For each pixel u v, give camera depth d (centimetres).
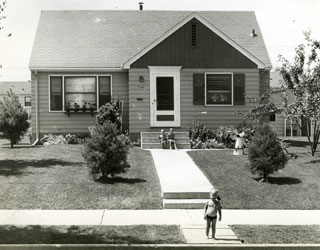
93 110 2469
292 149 2205
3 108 2227
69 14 2808
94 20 2781
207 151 2081
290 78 1970
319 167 1714
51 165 1703
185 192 1330
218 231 1047
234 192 1397
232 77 2361
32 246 922
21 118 2222
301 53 1950
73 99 2477
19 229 1053
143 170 1662
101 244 934
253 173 1545
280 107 2072
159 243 955
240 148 1956
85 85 2480
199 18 2342
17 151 2016
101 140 1502
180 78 2355
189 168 1686
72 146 2178
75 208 1252
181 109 2362
